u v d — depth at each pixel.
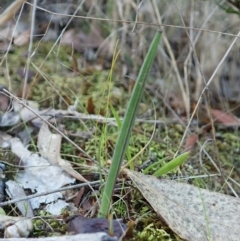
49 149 0.82
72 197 0.75
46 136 0.83
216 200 0.71
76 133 0.87
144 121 0.91
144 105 0.96
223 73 1.03
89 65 1.04
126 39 1.06
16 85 0.95
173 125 0.93
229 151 0.90
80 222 0.66
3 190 0.75
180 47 1.03
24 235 0.69
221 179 0.83
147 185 0.72
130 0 0.99
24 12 1.04
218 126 0.95
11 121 0.86
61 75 1.00
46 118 0.88
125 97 0.97
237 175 0.85
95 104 0.94
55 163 0.79
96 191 0.75
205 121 0.95
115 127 0.89
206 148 0.89
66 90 0.97
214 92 1.00
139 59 1.03
